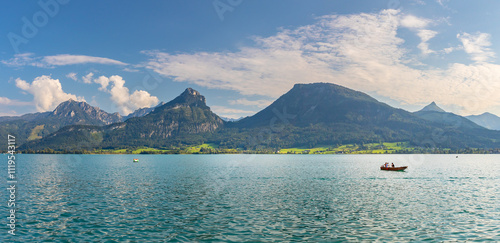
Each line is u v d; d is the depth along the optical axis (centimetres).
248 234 3297
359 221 3831
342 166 15050
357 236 3250
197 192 6025
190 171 11594
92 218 3909
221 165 15938
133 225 3603
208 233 3319
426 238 3197
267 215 4106
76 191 6134
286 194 5806
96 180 8181
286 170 12125
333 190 6366
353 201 5119
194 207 4584
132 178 8750
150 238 3153
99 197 5431
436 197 5556
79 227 3522
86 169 12600
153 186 6931
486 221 3844
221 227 3538
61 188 6562
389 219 3928
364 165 15988
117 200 5134
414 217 4034
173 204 4809
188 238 3159
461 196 5669
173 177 9088
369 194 5850
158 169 12756
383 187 6862
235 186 6956
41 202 4944
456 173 10744
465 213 4272
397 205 4806
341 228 3528
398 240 3130
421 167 14288
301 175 9781
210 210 4384
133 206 4644
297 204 4838
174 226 3569
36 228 3475
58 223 3678
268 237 3203
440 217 4047
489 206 4750
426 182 7875
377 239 3159
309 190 6341
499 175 9925
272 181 7994
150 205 4728
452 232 3394
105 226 3562
